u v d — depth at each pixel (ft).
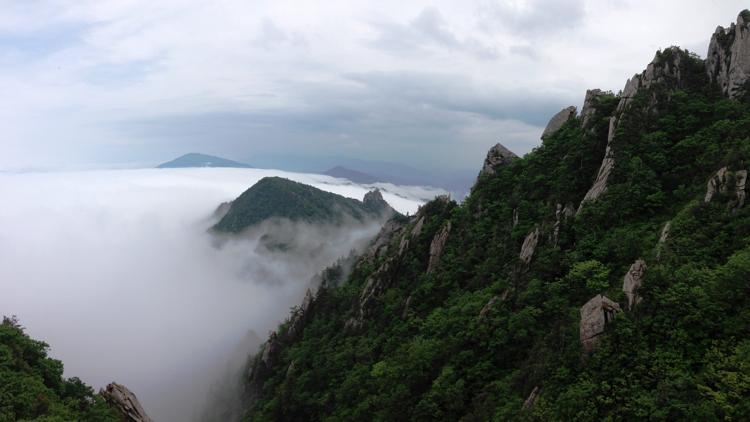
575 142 247.09
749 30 217.15
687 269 142.61
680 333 126.52
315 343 341.82
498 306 196.54
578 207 221.87
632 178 200.44
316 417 271.69
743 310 123.03
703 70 234.79
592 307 143.23
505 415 145.79
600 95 258.16
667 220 181.57
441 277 272.92
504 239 247.91
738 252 138.82
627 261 172.76
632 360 128.88
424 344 215.72
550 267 194.08
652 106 223.30
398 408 197.98
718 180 164.04
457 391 175.73
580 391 129.29
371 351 271.69
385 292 315.78
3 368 173.99
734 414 105.50
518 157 303.68
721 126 201.36
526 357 172.04
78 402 188.44
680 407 111.14
